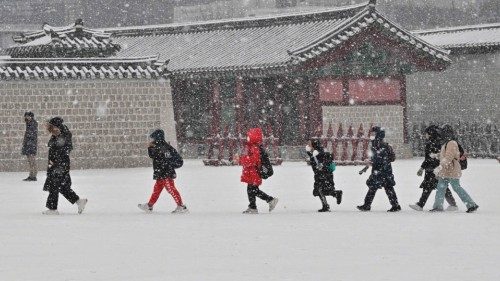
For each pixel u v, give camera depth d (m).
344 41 77.75
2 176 57.16
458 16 160.38
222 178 52.75
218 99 85.06
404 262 20.59
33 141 52.19
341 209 34.84
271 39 85.19
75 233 26.72
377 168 33.72
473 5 160.38
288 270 19.48
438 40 97.31
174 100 88.81
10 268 20.00
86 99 65.62
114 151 66.62
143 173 58.81
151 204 33.81
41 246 23.80
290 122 79.94
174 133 69.25
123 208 35.53
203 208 35.44
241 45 86.44
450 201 34.22
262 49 83.44
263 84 82.06
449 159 33.19
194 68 84.31
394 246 23.45
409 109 96.94
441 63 82.50
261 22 89.19
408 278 18.27
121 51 96.56
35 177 52.47
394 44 80.75
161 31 97.44
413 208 34.22
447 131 33.69
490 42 89.38
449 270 19.31
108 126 66.38
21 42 83.31
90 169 64.94
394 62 81.12
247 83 83.31
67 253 22.44
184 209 33.41
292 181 49.22
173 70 85.81
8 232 27.03
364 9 78.38
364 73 80.19
